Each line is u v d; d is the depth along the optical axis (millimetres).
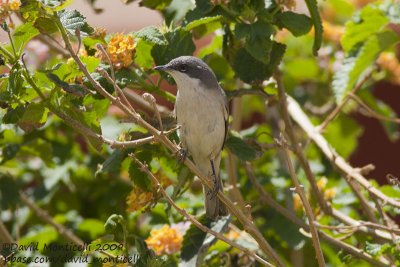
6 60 8289
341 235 11281
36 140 11883
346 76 11781
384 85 17156
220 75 11430
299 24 9570
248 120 16359
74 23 8289
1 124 9641
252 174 10977
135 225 12336
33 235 11625
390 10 11680
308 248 12461
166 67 9695
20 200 11922
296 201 11875
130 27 16141
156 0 10602
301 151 10578
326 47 14242
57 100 8352
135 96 10844
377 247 9297
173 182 10781
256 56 9273
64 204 13281
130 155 8266
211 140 9922
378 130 17281
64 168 12586
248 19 9523
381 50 11672
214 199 9680
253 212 12172
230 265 10648
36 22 8164
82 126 8070
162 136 7883
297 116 11820
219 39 11656
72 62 8383
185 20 9758
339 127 14273
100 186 12992
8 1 7969
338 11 15102
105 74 7859
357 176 10445
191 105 9781
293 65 14312
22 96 8336
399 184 9086
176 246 9977
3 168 12812
